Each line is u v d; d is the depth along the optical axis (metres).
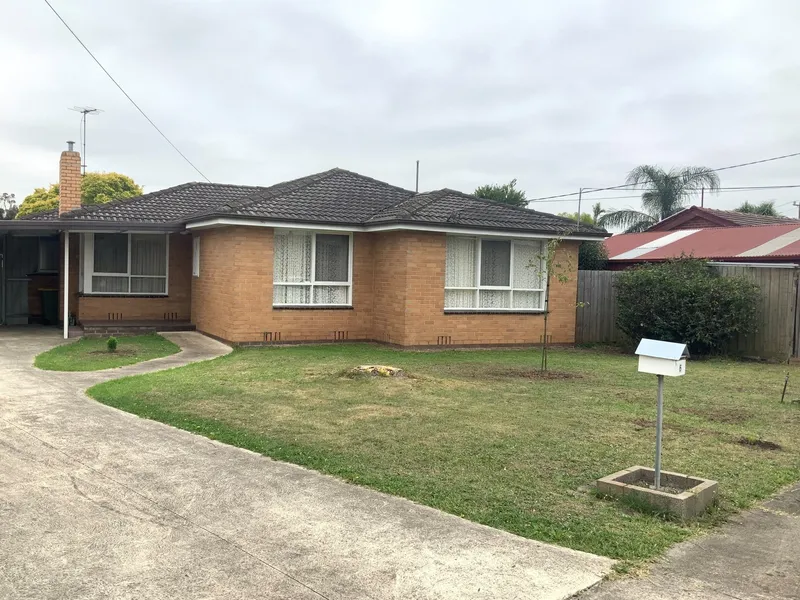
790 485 5.95
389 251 15.36
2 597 3.61
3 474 5.62
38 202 51.69
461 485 5.59
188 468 5.87
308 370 11.20
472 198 17.09
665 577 4.07
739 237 21.98
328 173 18.20
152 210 17.77
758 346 15.35
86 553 4.18
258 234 14.65
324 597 3.70
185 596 3.68
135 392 9.06
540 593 3.80
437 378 10.73
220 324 15.26
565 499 5.36
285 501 5.12
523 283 16.48
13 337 15.73
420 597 3.73
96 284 17.47
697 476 6.02
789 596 3.88
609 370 12.44
